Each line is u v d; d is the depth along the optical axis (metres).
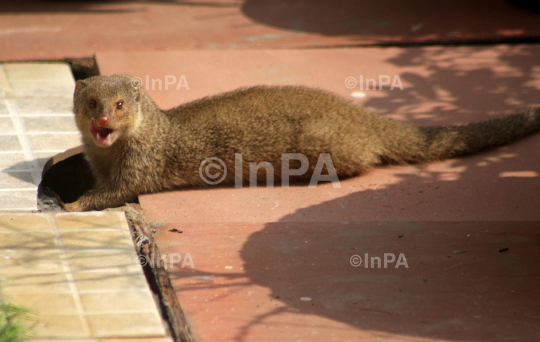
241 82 6.74
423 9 9.40
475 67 7.10
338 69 7.11
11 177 4.59
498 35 8.00
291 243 3.88
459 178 4.78
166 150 4.90
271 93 5.20
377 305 3.19
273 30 8.59
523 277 3.42
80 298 3.13
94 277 3.32
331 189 4.76
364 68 7.13
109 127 4.45
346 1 10.03
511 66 7.11
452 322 3.04
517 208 4.26
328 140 4.80
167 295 3.24
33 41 8.05
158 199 4.75
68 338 2.82
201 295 3.29
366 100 6.24
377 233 3.98
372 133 4.99
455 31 8.23
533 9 9.07
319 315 3.11
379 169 5.07
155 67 7.12
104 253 3.56
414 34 8.19
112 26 8.87
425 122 5.73
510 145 5.30
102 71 6.95
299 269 3.55
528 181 4.65
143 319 2.99
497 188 4.56
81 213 4.05
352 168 4.90
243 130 4.91
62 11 9.68
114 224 3.92
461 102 6.18
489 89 6.48
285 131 4.89
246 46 7.88
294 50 7.71
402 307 3.17
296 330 2.99
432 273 3.48
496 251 3.70
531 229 3.97
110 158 4.88
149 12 9.70
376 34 8.27
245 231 4.07
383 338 2.93
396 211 4.30
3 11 9.60
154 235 4.03
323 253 3.73
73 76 7.37
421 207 4.35
